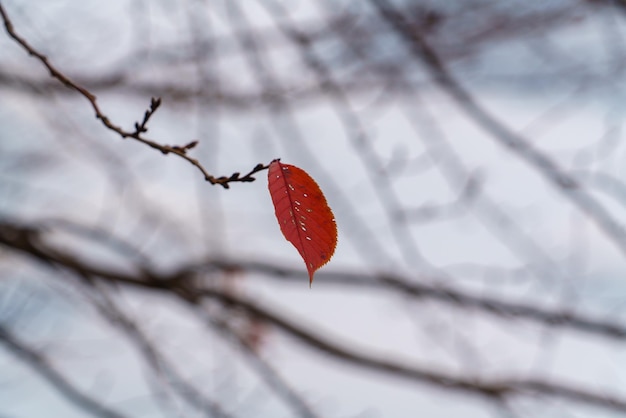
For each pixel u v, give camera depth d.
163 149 1.86
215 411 4.77
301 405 5.08
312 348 5.38
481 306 5.41
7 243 4.67
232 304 5.19
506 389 5.28
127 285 5.04
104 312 4.75
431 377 5.39
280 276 5.40
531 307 5.44
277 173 1.51
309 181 1.50
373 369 5.46
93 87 5.99
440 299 5.43
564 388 5.30
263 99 5.99
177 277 5.05
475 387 5.23
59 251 4.88
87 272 4.88
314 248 1.44
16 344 4.62
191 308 5.12
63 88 5.79
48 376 4.60
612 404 5.32
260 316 5.29
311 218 1.47
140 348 4.79
